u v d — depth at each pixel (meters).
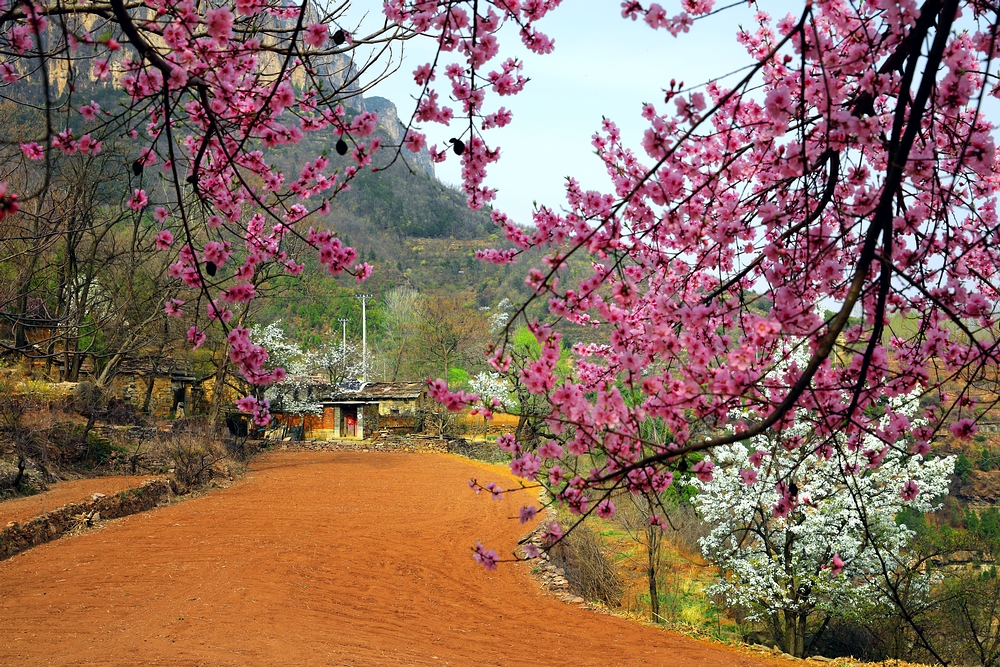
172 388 36.59
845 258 4.50
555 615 13.06
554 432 4.18
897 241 4.31
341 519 19.92
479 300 111.38
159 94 3.50
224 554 15.10
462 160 4.57
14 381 23.81
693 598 18.09
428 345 67.25
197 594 12.22
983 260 4.82
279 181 4.85
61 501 17.39
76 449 21.95
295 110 4.58
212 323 4.61
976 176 4.58
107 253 18.81
